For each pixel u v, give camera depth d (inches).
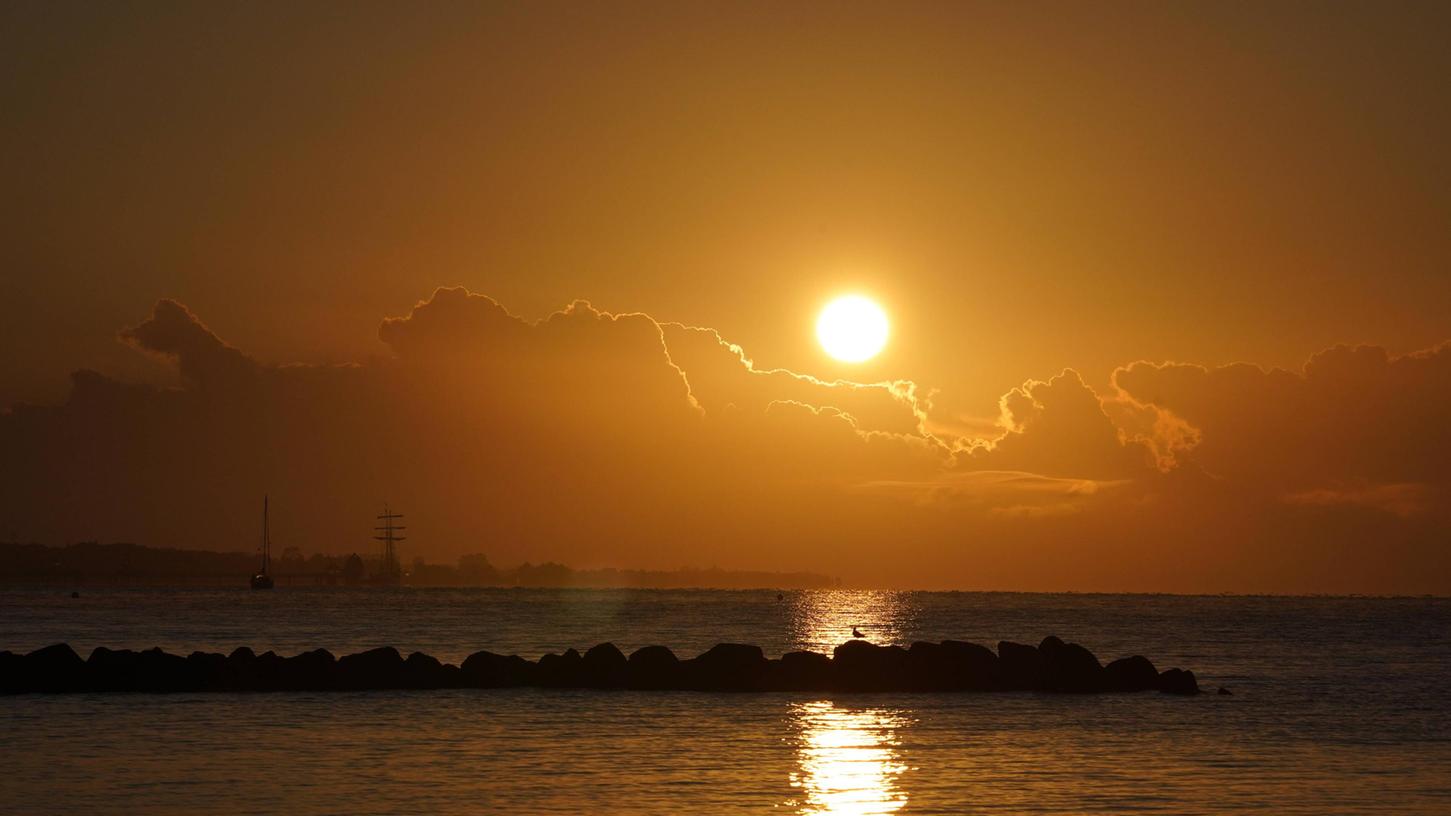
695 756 3595.0
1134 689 5339.6
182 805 2908.5
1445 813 2878.9
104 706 4562.0
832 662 5398.6
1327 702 4975.4
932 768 3422.7
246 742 3777.1
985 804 2965.1
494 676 5315.0
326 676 5152.6
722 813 2864.2
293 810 2869.1
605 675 5315.0
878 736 4013.3
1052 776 3309.5
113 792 3036.4
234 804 2923.2
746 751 3686.0
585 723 4256.9
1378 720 4409.5
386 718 4328.3
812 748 3747.5
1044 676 5364.2
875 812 2878.9
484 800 2984.7
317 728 4077.3
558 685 5280.5
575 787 3139.8
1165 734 4067.4
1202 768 3425.2
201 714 4375.0
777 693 5172.2
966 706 4815.5
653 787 3144.7
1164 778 3282.5
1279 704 4901.6
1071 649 5462.6
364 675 5172.2
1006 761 3540.8
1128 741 3917.3
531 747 3735.2
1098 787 3159.5
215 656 5206.7
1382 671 6599.4
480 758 3533.5
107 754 3540.8
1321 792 3105.3
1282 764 3489.2
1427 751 3710.6
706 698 5004.9
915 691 5255.9
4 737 3841.0
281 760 3472.0
